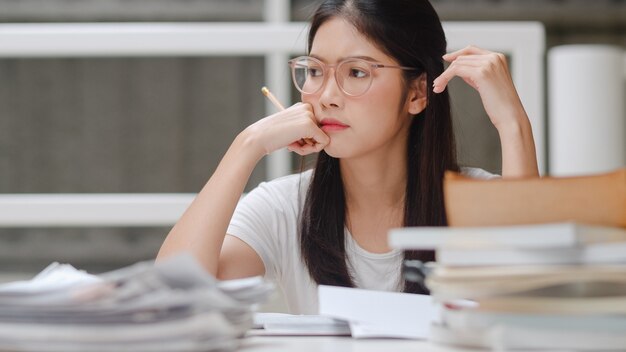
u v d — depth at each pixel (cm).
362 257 164
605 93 341
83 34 304
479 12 468
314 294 169
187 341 80
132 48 305
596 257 81
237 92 325
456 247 85
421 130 164
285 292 174
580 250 81
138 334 80
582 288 86
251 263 167
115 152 333
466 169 175
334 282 163
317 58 153
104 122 332
